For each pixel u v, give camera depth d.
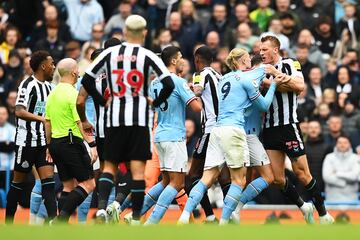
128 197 37.59
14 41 57.53
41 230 26.39
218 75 36.75
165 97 32.75
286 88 35.72
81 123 34.44
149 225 29.45
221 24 55.53
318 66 53.28
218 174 35.56
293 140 36.22
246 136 35.97
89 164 35.94
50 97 36.09
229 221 36.09
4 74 54.75
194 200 34.91
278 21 54.44
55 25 56.28
